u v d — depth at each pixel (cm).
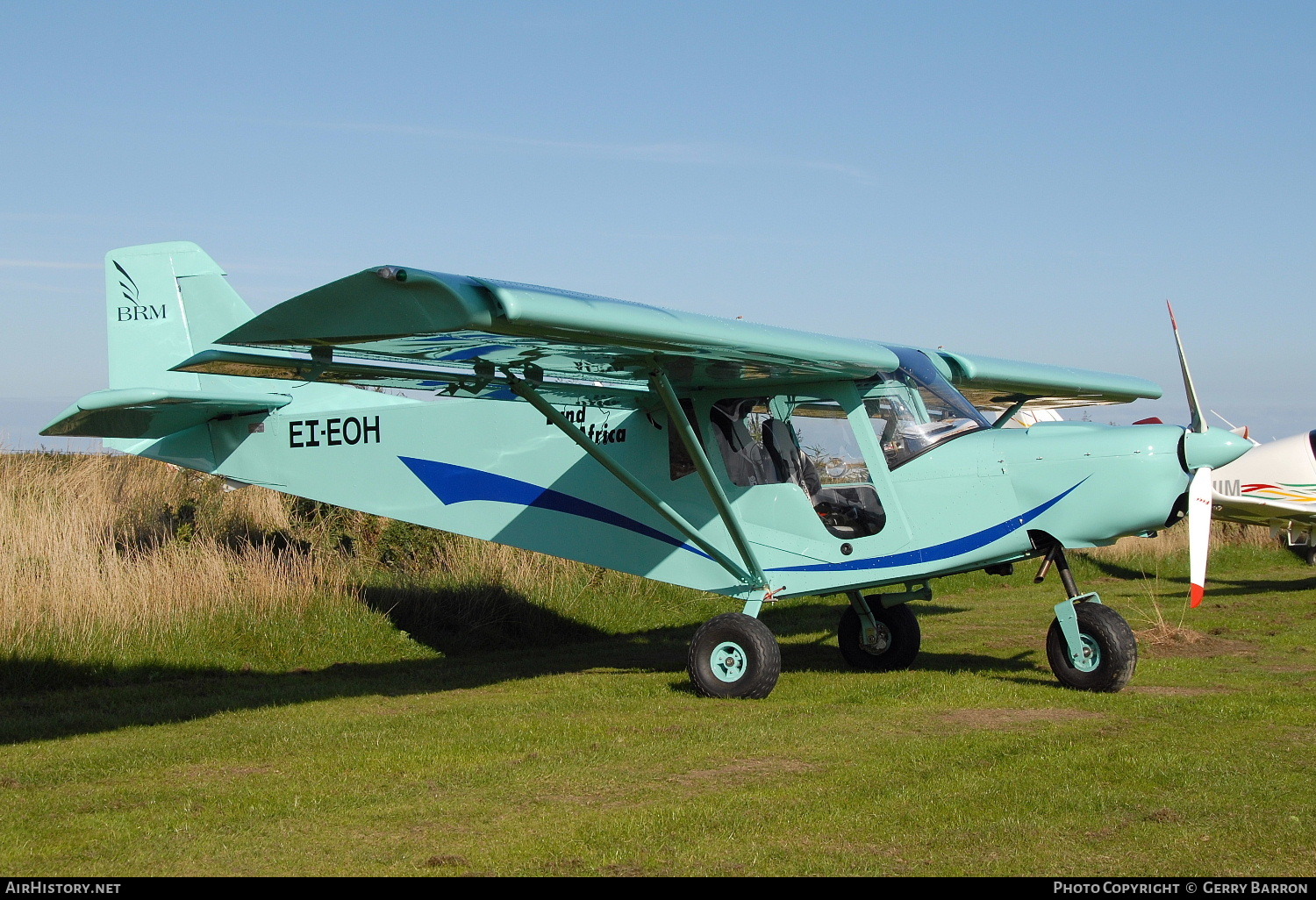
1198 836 345
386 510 802
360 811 384
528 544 755
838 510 659
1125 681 597
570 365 592
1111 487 595
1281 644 795
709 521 691
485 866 323
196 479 1209
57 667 695
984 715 548
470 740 505
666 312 518
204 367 545
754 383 675
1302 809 373
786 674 714
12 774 447
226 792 414
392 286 424
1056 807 378
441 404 787
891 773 430
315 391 828
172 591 814
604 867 322
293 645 804
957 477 629
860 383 658
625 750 479
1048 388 843
